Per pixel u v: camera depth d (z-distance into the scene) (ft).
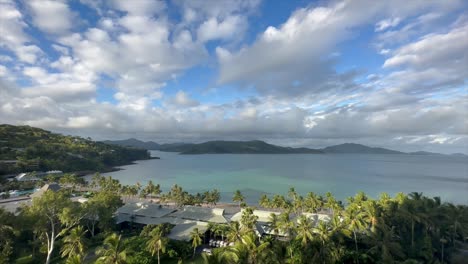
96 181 636.48
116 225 261.44
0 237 172.65
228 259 118.83
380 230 206.80
